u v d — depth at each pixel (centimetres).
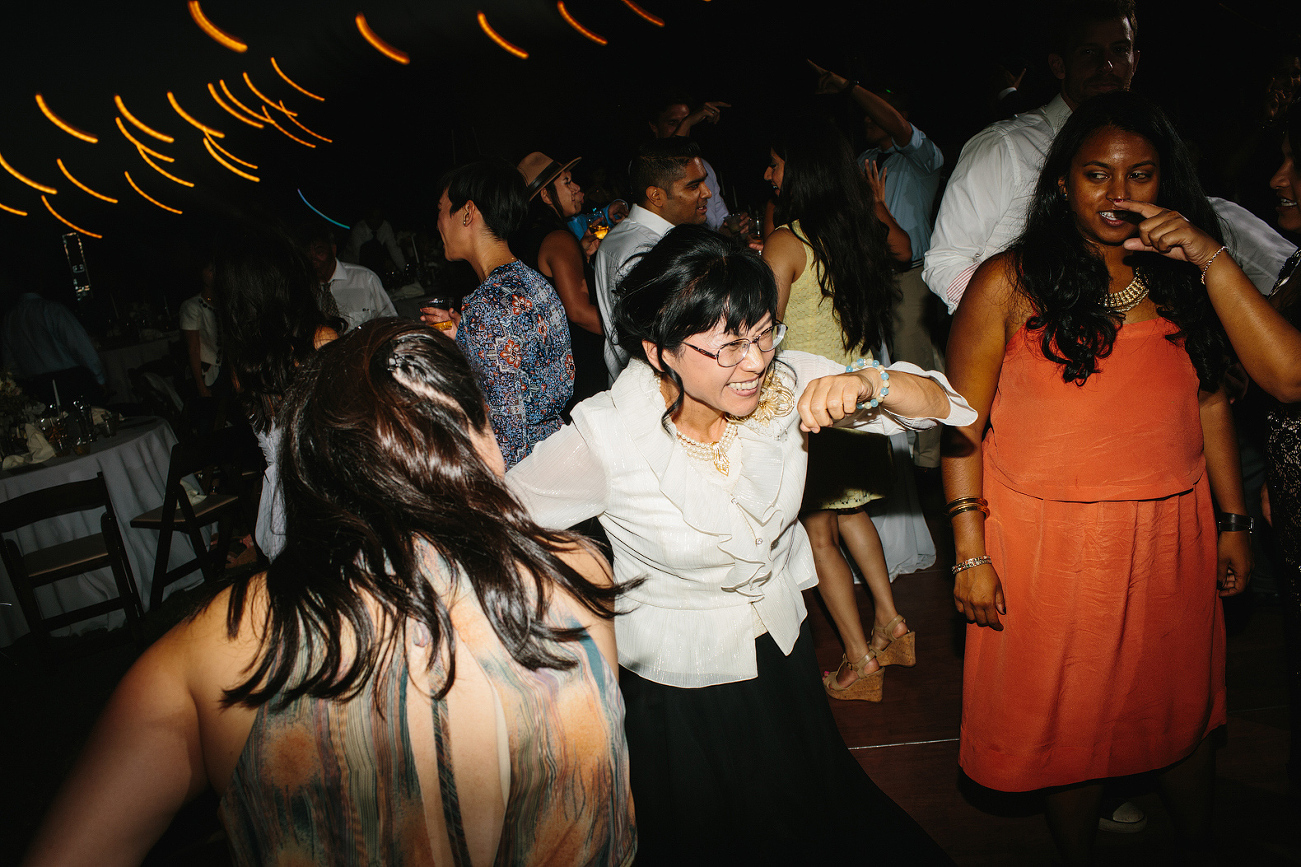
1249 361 143
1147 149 144
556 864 81
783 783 146
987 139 230
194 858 173
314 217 1258
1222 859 189
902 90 436
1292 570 167
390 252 753
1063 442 156
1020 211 228
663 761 148
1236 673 255
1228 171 326
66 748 301
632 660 150
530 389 221
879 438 246
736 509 139
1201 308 151
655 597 148
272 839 73
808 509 246
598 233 396
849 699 259
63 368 510
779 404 146
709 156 563
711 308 122
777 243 240
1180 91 502
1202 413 173
